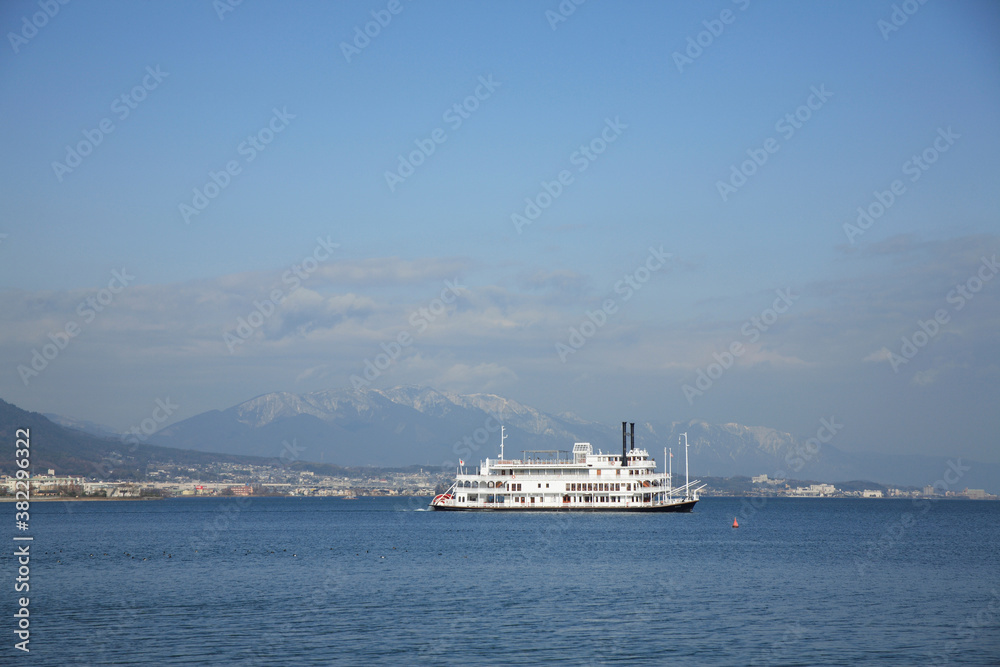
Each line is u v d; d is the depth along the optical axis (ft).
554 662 188.14
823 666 186.09
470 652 195.62
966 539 528.63
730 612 242.17
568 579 310.04
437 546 452.35
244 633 213.87
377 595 271.28
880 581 305.94
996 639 208.95
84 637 209.36
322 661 188.03
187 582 302.25
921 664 187.83
